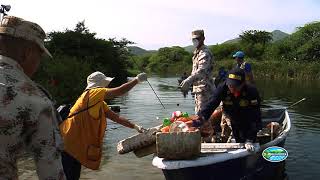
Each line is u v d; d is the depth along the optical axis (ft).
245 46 246.47
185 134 16.99
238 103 19.81
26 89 6.91
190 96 76.84
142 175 23.38
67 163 15.67
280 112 30.81
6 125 6.65
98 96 15.79
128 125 17.80
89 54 111.24
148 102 66.03
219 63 202.69
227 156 17.74
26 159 25.80
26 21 7.34
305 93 88.84
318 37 215.51
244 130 19.90
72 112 15.81
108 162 26.16
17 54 7.22
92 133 15.75
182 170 16.98
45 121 6.97
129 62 132.87
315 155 28.73
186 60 284.41
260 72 172.86
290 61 196.65
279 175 23.06
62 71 64.69
